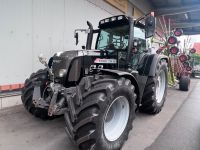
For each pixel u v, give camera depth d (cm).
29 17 395
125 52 322
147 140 265
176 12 1133
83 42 554
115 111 246
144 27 350
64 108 234
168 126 316
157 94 390
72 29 512
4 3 348
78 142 204
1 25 349
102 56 308
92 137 201
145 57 366
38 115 309
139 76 339
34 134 270
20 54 387
